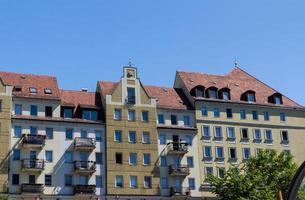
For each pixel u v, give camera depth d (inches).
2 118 2723.9
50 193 2696.9
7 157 2674.7
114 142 2891.2
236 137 3154.5
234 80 3491.6
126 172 2859.3
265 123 3248.0
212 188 2773.1
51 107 2859.3
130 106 2982.3
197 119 3105.3
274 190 2541.8
